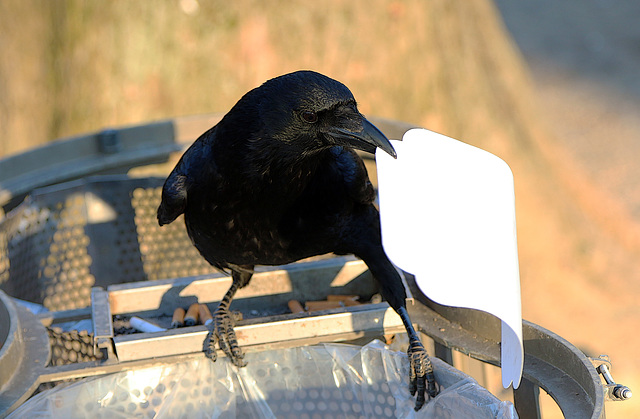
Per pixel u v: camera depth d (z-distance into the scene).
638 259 15.69
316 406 5.37
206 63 12.43
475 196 4.20
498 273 4.14
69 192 8.37
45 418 4.91
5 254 7.92
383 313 5.56
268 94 4.90
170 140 9.17
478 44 13.73
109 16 12.52
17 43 13.21
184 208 5.33
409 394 5.10
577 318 14.55
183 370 5.32
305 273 6.33
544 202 14.73
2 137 13.50
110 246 8.55
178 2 12.30
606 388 4.45
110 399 5.18
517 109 14.34
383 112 12.59
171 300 6.18
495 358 5.03
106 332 5.29
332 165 5.25
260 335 5.40
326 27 12.31
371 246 5.47
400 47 12.52
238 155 5.04
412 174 4.21
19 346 5.22
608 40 31.67
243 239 5.42
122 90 12.63
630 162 21.83
